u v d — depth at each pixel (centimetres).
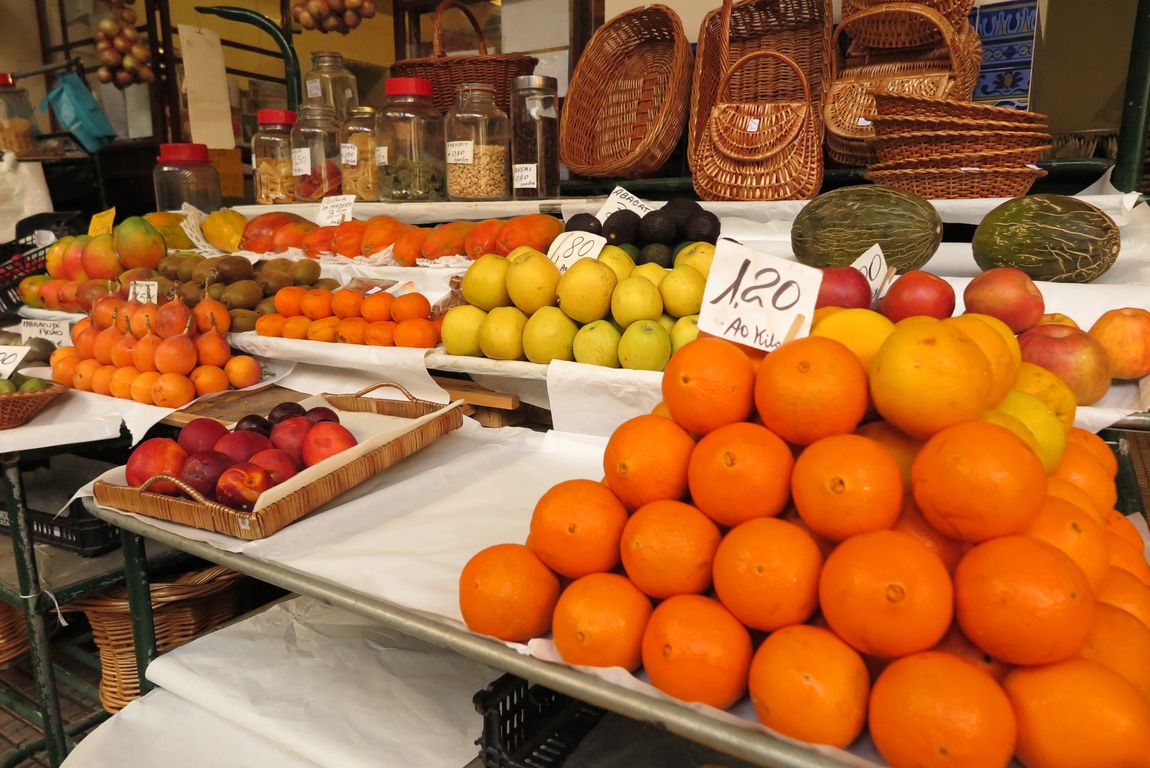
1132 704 54
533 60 235
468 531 101
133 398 159
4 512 174
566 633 68
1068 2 304
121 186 358
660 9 202
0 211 274
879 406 67
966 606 58
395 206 205
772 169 169
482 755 89
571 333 129
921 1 172
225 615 176
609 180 216
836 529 62
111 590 157
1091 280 130
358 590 87
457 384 154
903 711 54
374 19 391
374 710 105
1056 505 65
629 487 73
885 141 154
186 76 297
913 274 102
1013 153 143
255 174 258
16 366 162
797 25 200
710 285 86
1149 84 158
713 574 66
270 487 104
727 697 63
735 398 73
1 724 185
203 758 101
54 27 377
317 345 156
